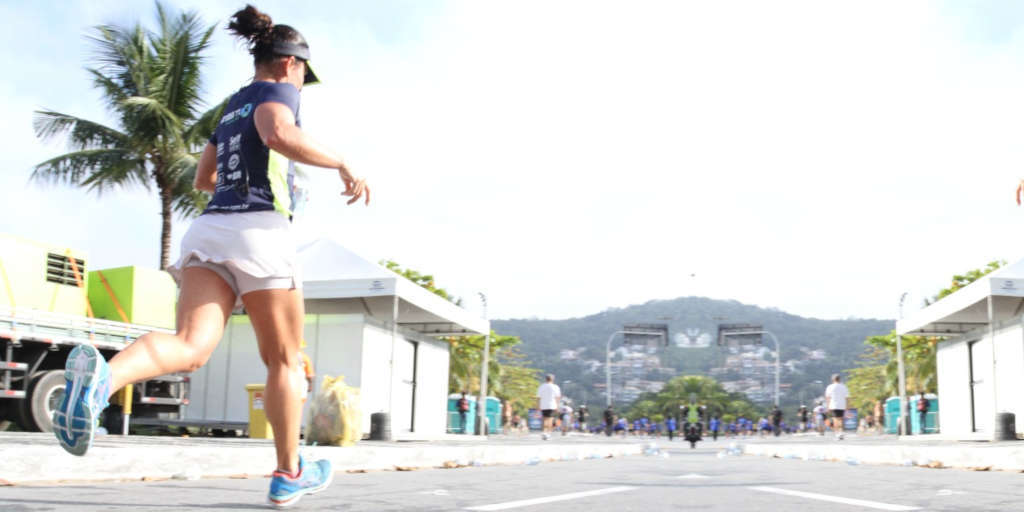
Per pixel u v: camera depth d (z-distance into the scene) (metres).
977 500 3.75
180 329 2.67
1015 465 6.84
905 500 3.79
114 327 11.23
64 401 2.29
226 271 2.78
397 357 15.85
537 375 69.25
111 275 12.93
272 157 2.82
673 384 102.94
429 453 7.69
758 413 107.44
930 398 19.83
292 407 2.94
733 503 3.71
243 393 14.98
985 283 13.83
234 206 2.76
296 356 2.94
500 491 4.35
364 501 3.42
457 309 17.22
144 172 22.64
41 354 10.24
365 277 14.01
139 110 21.22
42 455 4.21
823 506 3.53
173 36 22.62
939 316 16.20
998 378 15.32
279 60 2.93
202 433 15.55
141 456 4.79
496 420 25.38
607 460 11.41
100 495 3.35
